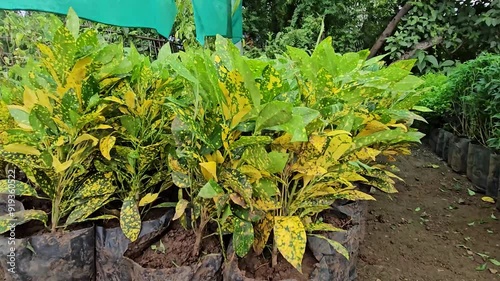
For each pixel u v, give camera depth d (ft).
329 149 3.67
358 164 4.13
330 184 4.16
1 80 5.18
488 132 10.70
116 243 4.42
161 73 4.40
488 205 9.27
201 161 3.55
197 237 4.04
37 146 4.13
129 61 4.35
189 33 10.12
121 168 4.72
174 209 4.85
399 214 8.73
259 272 3.91
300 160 3.77
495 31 18.79
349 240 4.53
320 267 3.97
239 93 3.22
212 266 3.93
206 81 3.48
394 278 5.99
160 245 4.17
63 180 4.32
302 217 4.22
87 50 3.98
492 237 7.61
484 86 9.81
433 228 8.01
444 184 10.94
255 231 4.01
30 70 4.80
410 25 19.34
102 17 6.53
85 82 3.95
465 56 20.17
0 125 4.44
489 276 6.22
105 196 4.46
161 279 3.75
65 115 4.02
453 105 12.59
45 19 7.36
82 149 4.18
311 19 18.88
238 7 10.15
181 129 3.72
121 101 4.12
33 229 4.50
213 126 3.62
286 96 3.62
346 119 3.84
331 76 3.52
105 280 4.51
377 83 3.66
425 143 15.78
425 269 6.34
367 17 21.83
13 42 8.02
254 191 3.66
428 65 19.35
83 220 4.35
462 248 7.13
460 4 19.10
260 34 21.43
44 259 4.26
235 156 3.61
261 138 3.23
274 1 21.44
